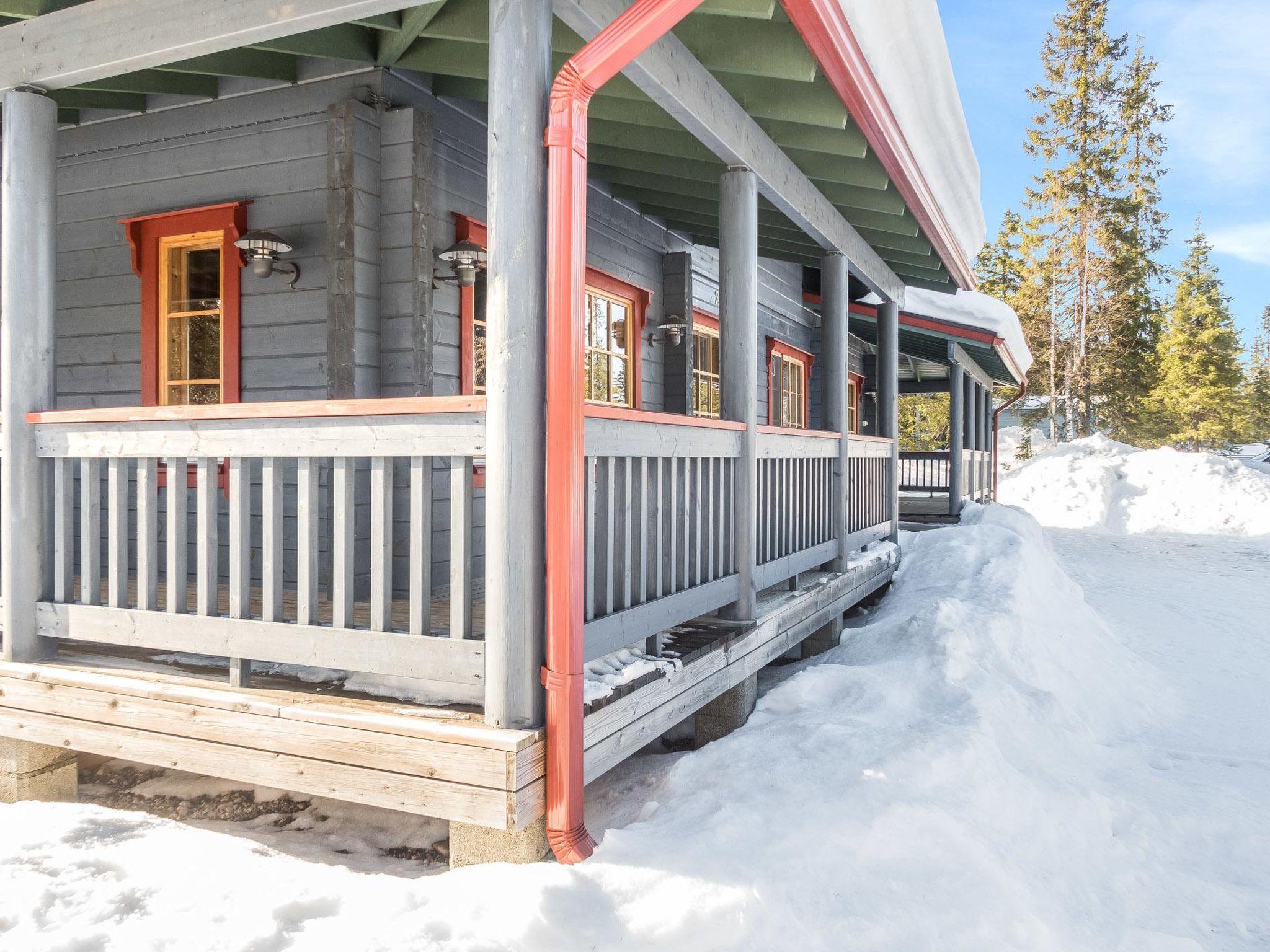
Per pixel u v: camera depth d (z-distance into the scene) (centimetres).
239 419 305
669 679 350
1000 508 1229
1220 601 1012
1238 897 340
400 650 282
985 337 1117
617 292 678
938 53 429
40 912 254
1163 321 4059
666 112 435
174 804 370
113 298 521
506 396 267
